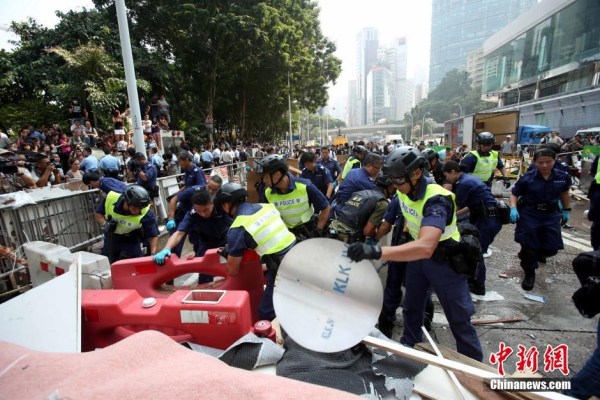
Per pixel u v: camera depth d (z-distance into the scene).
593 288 1.81
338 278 1.39
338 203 3.79
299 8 22.72
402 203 2.31
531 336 2.90
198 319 1.76
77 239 4.82
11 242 3.91
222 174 11.01
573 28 28.75
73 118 12.73
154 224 3.50
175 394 0.75
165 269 2.67
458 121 20.06
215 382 0.80
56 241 4.49
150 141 11.82
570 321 3.11
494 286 3.90
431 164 5.04
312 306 1.39
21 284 3.76
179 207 4.23
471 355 2.25
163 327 1.83
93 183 5.16
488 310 3.37
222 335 1.76
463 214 3.78
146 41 18.94
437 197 2.02
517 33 38.84
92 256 2.79
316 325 1.36
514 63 40.31
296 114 42.16
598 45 25.95
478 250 2.18
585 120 24.88
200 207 3.13
